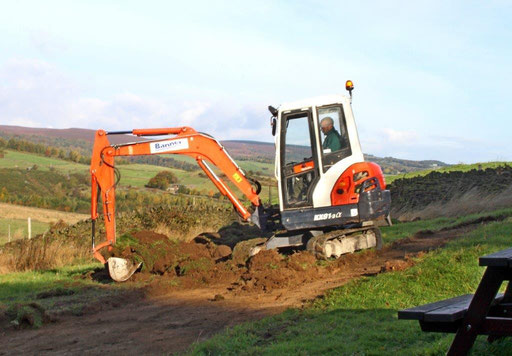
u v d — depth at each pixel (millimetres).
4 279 14297
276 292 10742
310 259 12914
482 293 4887
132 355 7613
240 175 14516
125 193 51594
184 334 8461
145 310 10336
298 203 13758
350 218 13594
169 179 58406
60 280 13688
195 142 14367
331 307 8688
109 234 13703
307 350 6582
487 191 25297
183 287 12117
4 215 48000
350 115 13828
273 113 14078
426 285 9258
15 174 70938
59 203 59719
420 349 6117
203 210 23422
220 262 14023
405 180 32125
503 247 11117
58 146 111250
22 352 8102
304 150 13773
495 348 5656
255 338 7570
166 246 13914
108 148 13797
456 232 16344
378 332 7035
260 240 14305
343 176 13586
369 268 12188
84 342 8422
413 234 16734
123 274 13125
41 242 17844
